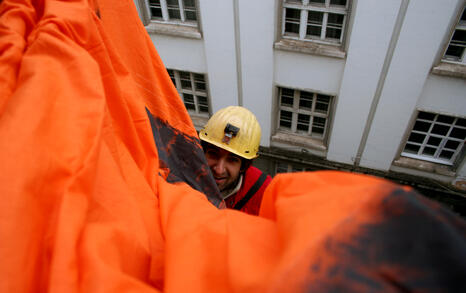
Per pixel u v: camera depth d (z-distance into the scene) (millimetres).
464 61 5332
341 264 364
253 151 3527
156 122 1285
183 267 545
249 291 402
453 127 6262
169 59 7453
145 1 6836
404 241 368
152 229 756
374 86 5941
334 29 5891
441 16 4777
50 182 502
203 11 6293
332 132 7062
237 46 6516
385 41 5336
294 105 7262
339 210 429
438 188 7027
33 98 537
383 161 7066
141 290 487
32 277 444
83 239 495
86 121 578
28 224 452
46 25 652
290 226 449
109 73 821
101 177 607
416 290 336
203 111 8625
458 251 344
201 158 1424
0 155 464
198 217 682
